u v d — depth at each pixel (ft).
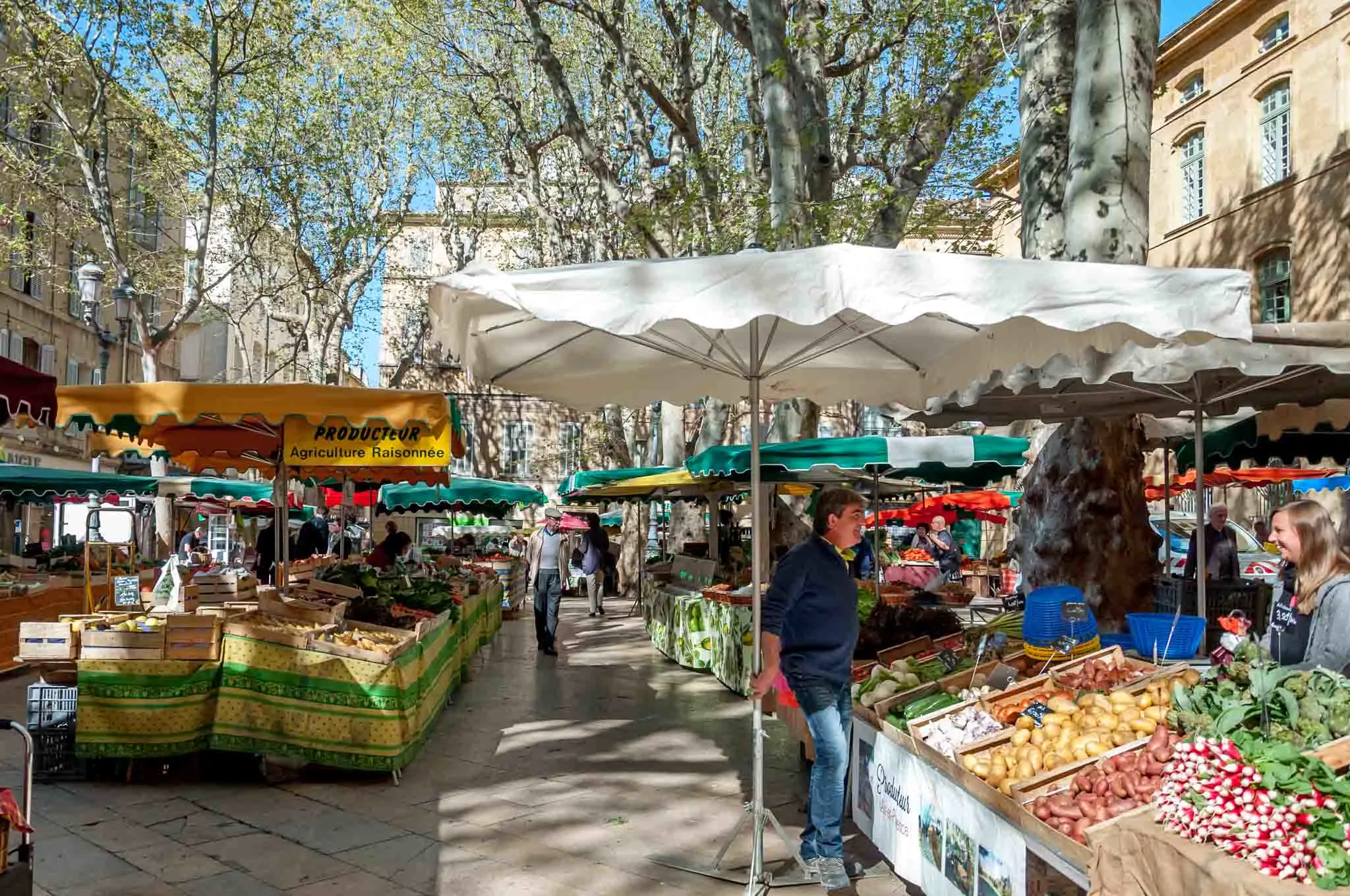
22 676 35.76
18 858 9.66
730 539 60.75
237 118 71.67
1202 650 21.04
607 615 65.31
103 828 17.79
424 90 77.05
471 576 45.01
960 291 11.43
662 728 27.43
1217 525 37.73
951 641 21.89
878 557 34.86
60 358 102.12
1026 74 26.43
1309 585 13.98
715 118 65.46
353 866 16.11
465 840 17.53
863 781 17.25
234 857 16.38
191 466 33.68
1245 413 24.71
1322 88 71.05
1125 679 15.20
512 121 69.46
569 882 15.57
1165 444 30.45
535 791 20.79
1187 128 85.97
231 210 79.77
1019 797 10.98
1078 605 17.79
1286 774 8.38
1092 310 11.40
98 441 31.94
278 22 62.03
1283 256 75.82
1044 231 25.75
